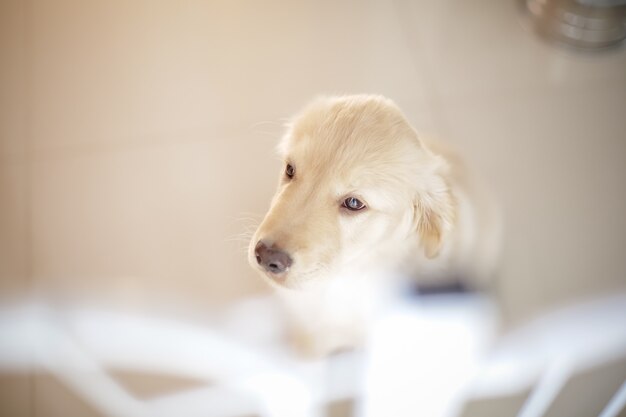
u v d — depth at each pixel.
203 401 0.77
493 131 0.92
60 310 0.81
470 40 0.99
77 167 0.88
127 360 0.79
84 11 1.00
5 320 0.80
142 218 0.86
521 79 0.96
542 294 0.83
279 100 0.93
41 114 0.92
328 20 1.00
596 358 0.80
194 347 0.80
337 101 0.66
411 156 0.65
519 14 1.02
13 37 0.97
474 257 0.77
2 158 0.88
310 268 0.64
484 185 0.83
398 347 0.79
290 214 0.64
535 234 0.86
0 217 0.85
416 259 0.72
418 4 1.03
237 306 0.82
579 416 0.77
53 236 0.85
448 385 0.78
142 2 1.01
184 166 0.89
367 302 0.74
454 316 0.78
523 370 0.79
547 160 0.90
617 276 0.84
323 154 0.63
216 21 1.00
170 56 0.96
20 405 0.76
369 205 0.65
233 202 0.86
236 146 0.90
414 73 0.96
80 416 0.76
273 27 0.99
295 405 0.77
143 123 0.91
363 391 0.78
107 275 0.83
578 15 0.98
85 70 0.95
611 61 0.98
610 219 0.87
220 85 0.94
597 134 0.92
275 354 0.80
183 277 0.83
